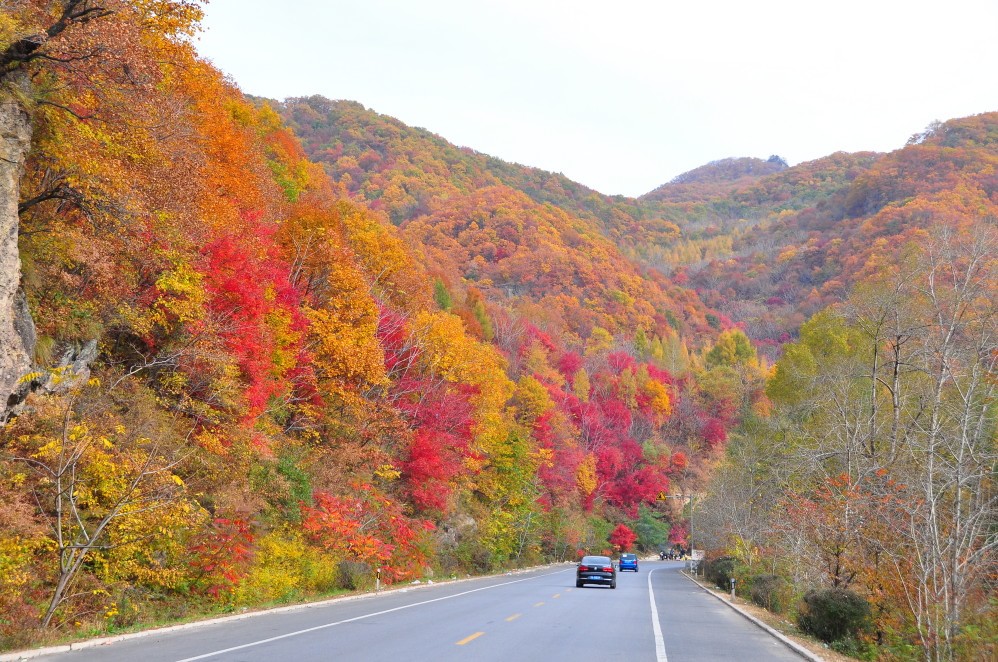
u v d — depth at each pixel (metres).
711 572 47.09
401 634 14.84
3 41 15.12
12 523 13.88
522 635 15.29
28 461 15.45
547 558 75.31
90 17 17.05
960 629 15.66
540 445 77.31
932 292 25.41
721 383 127.94
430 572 40.59
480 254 173.50
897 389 26.33
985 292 24.52
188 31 19.36
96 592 15.40
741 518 42.41
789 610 24.61
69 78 17.19
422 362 48.44
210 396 23.48
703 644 15.45
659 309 175.50
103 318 20.48
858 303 30.19
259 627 15.88
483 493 58.38
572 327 146.75
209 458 22.61
